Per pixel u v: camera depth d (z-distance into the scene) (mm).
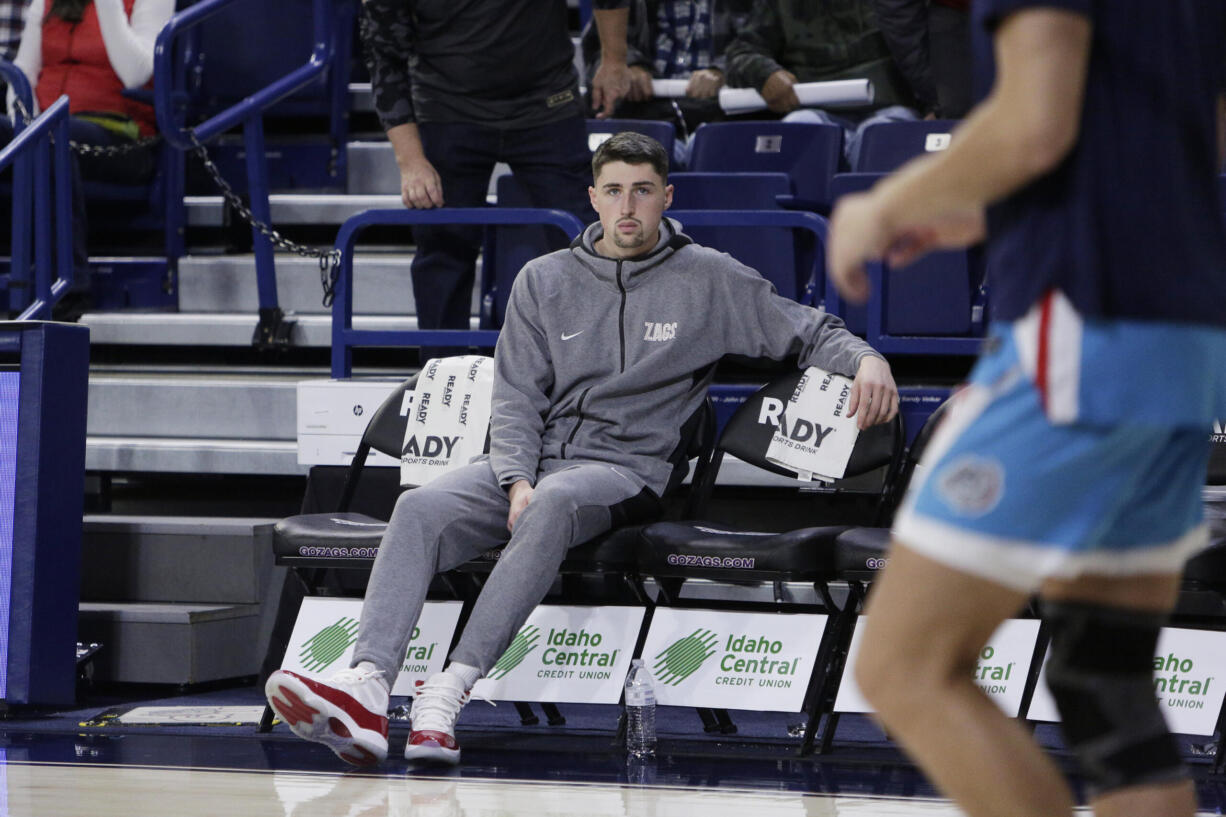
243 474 16312
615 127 17172
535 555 11477
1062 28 4312
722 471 14148
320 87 20234
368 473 14430
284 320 17500
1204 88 4758
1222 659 10797
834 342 12516
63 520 13562
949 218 4852
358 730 10766
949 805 9711
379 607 11398
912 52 18016
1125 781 5133
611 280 12727
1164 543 4973
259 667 14891
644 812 9609
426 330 15414
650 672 11836
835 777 10703
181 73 19859
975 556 4629
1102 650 5191
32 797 10156
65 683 13531
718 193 15812
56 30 19188
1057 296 4559
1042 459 4559
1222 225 4828
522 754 11727
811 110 18469
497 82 15695
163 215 19625
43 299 16453
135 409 16906
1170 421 4547
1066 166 4578
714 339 12766
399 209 15250
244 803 9961
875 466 12359
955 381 17047
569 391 12852
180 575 15008
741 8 19859
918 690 4824
